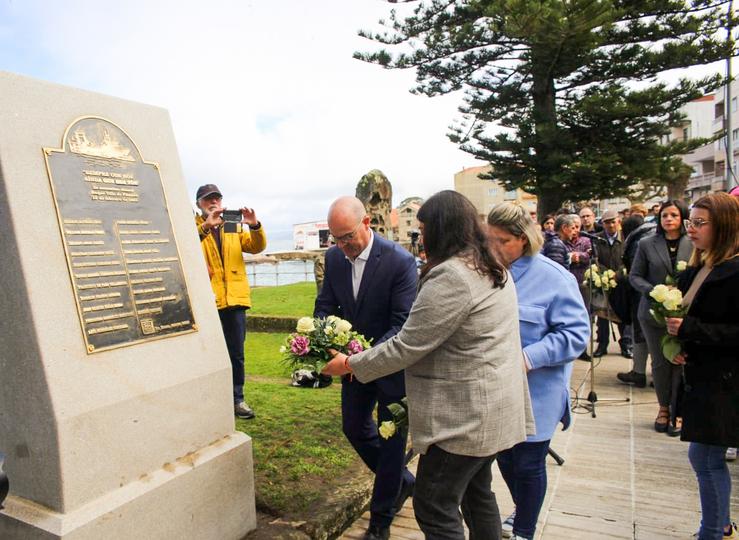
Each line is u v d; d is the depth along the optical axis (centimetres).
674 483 356
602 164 1459
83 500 204
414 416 205
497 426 196
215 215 422
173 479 233
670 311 274
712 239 259
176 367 245
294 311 998
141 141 254
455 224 202
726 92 1480
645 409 513
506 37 1406
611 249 705
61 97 223
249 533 273
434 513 202
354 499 309
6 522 208
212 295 274
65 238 213
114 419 216
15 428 210
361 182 721
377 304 289
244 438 273
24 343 202
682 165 1638
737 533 284
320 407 459
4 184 200
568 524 307
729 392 246
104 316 221
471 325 194
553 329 256
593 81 1562
